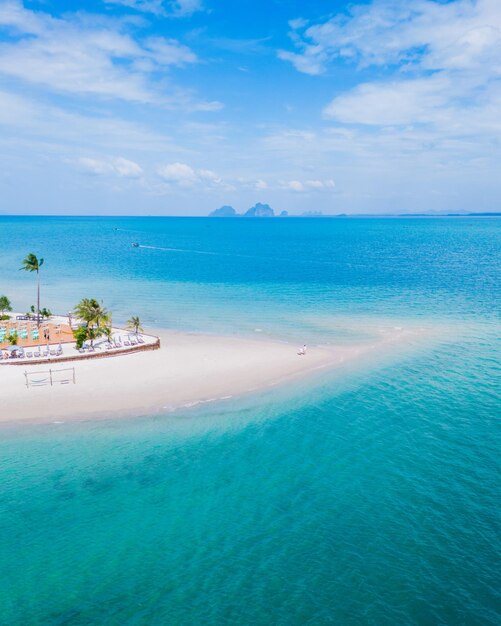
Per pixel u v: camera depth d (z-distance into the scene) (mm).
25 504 31766
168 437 40594
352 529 29141
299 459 37219
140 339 67062
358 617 23094
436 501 31672
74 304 99312
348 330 75500
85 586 25344
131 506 31688
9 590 25094
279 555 27172
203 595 24641
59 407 45594
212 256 194875
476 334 72938
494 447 38750
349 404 47344
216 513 30922
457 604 23750
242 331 75000
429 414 45031
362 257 193125
